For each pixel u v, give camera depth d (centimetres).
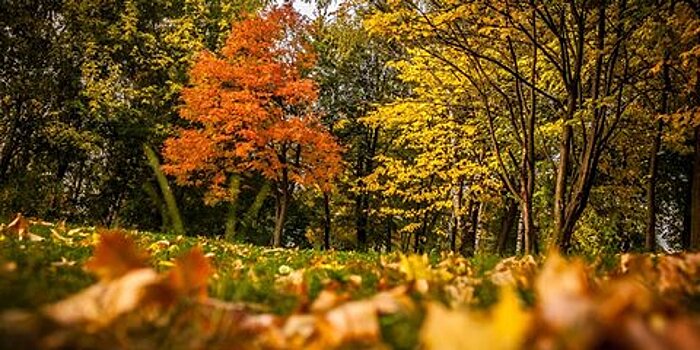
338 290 292
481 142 1764
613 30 1214
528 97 1588
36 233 720
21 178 2042
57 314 146
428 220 2859
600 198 1953
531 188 1346
